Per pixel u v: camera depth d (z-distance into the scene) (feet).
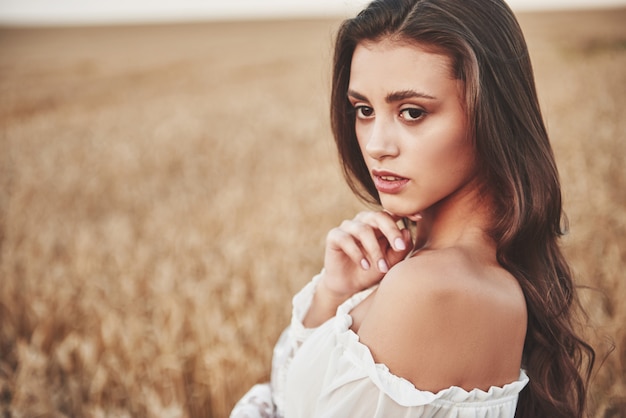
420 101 3.88
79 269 19.25
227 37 152.05
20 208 26.53
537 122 4.25
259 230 21.52
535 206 4.15
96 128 50.34
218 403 12.20
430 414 3.73
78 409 12.32
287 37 147.74
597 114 42.24
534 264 4.39
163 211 26.30
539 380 4.51
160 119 53.57
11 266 18.88
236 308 14.85
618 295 14.12
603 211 20.75
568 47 100.12
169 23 195.62
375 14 3.95
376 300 3.90
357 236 4.75
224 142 42.19
